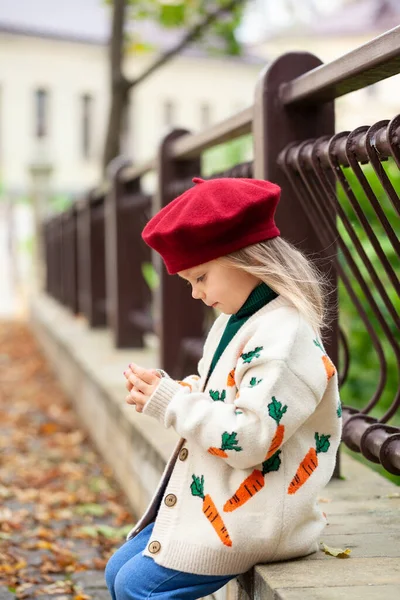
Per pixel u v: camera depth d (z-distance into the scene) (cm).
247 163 339
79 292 932
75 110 4025
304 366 189
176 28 891
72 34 3969
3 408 675
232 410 191
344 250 268
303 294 194
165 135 455
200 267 198
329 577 196
